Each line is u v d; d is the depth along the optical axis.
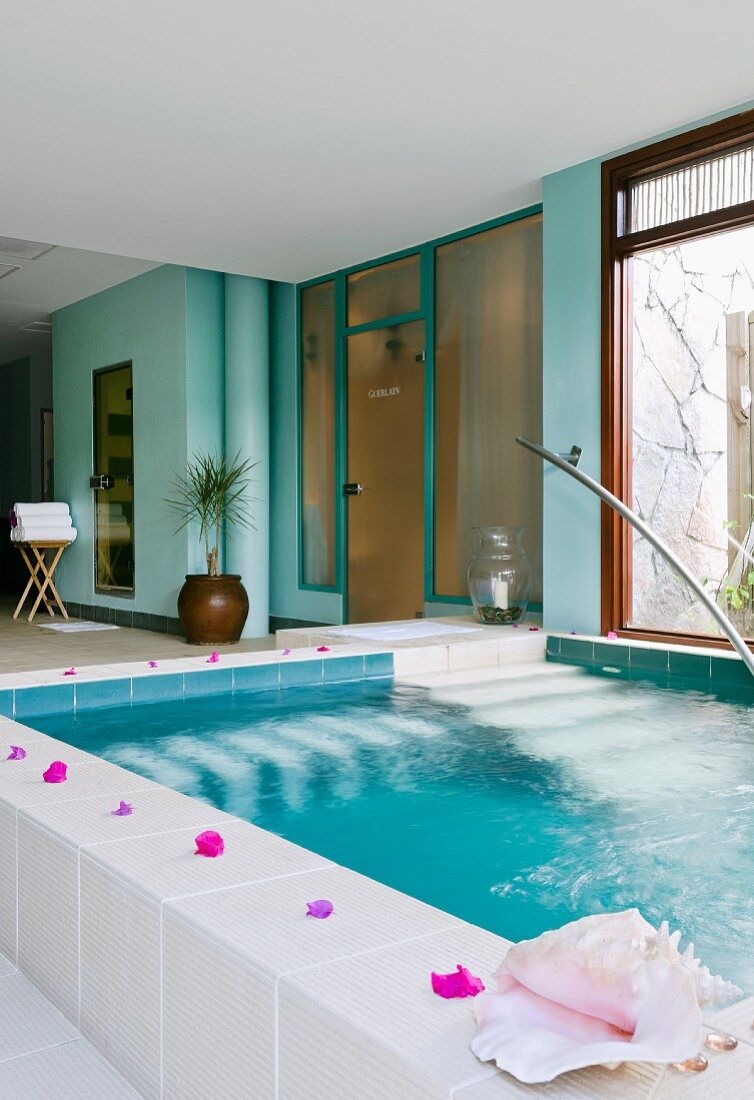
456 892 1.89
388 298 6.58
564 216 5.09
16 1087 1.39
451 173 5.10
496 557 5.29
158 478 7.64
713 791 2.61
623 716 3.58
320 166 4.96
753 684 4.10
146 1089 1.39
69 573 9.11
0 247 6.87
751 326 5.14
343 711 3.66
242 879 1.47
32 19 3.52
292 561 7.45
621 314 4.91
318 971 1.16
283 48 3.75
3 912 1.91
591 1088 0.91
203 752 3.02
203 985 1.28
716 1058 0.98
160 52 3.78
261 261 6.73
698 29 3.65
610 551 4.90
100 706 3.67
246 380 7.25
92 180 5.15
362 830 2.28
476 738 3.23
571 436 5.11
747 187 4.35
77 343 8.73
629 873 2.00
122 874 1.49
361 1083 1.02
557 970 0.95
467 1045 0.99
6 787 2.02
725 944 1.65
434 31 3.63
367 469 6.80
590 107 4.32
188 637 6.86
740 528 5.18
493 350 5.84
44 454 11.49
